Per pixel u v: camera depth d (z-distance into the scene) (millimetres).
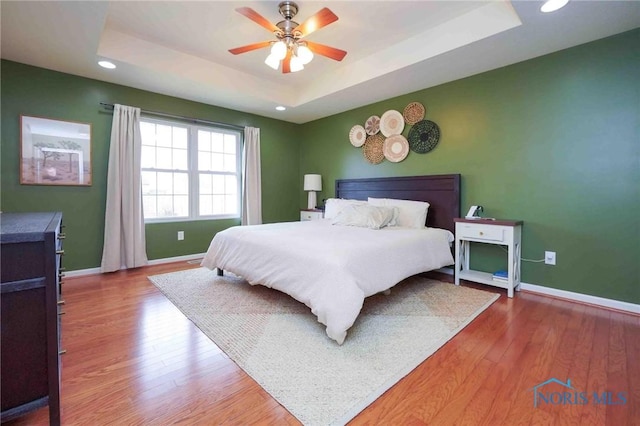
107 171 3555
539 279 2867
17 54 2832
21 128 3023
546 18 2199
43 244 1164
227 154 4707
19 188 3039
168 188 4137
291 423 1233
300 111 4742
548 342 1900
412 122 3838
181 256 4230
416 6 2475
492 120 3143
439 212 3545
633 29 2340
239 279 3244
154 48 3150
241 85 3887
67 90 3270
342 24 2744
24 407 1129
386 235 2740
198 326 2131
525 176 2936
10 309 1103
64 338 1944
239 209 4855
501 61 2928
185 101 4152
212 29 2842
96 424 1222
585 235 2605
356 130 4543
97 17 2246
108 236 3502
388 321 2203
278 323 2170
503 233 2768
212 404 1344
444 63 2977
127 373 1571
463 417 1264
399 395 1403
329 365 1642
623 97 2398
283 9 2420
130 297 2705
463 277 3074
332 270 1924
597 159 2529
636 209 2363
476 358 1720
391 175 4117
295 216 5570
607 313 2373
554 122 2746
